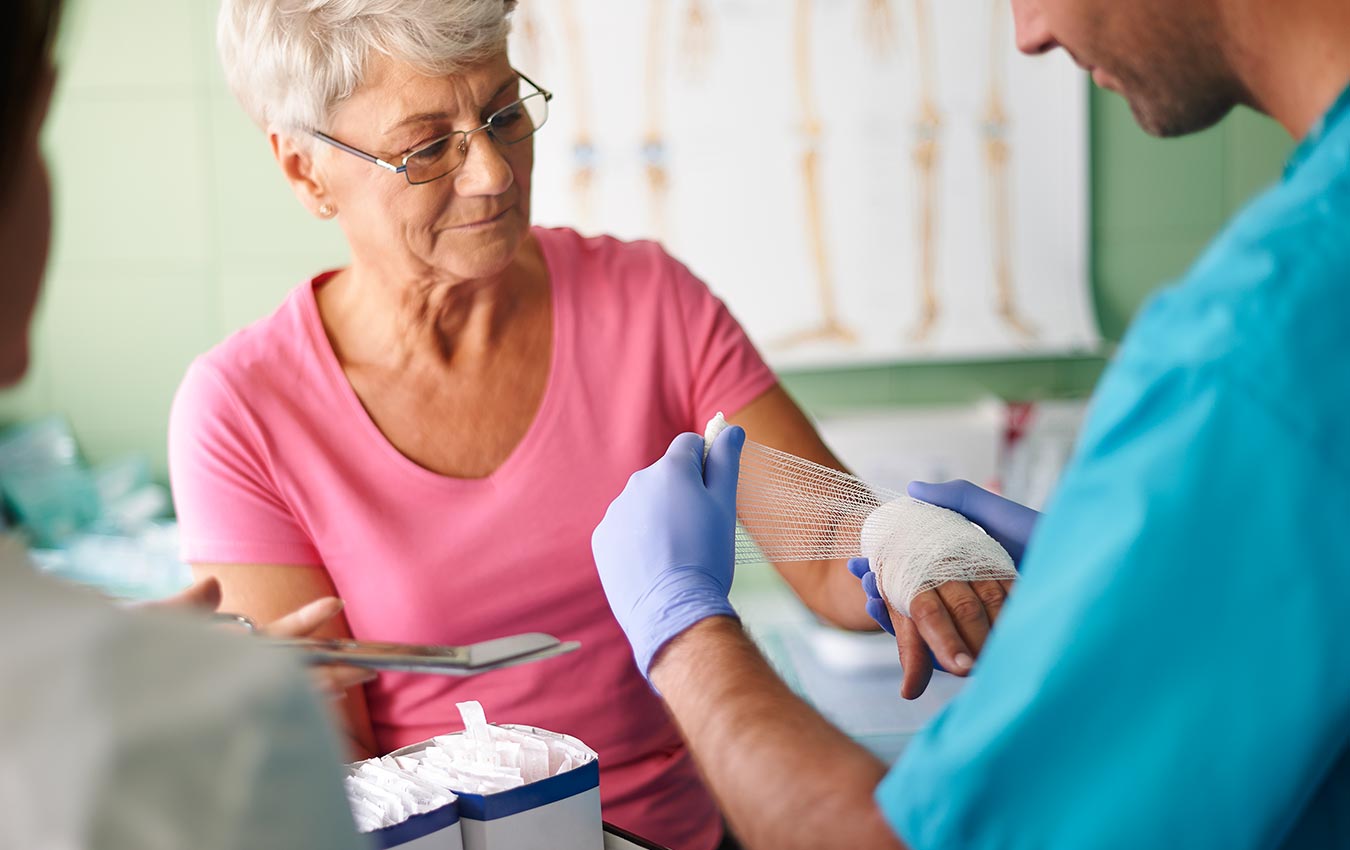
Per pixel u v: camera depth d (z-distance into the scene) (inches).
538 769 33.7
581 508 48.6
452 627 47.4
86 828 15.3
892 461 99.6
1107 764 21.8
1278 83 24.6
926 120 107.3
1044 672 22.0
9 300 19.2
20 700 16.1
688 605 31.2
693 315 52.1
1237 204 110.0
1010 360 111.0
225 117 106.8
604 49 105.7
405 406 48.6
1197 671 21.5
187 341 109.3
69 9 18.6
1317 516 21.3
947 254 108.8
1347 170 22.8
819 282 109.0
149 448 110.4
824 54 106.3
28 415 109.3
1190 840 21.7
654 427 50.6
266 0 42.2
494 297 48.2
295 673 17.8
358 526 47.3
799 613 101.5
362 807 30.8
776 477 46.1
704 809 50.1
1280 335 21.8
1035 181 108.3
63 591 17.7
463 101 42.7
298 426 47.6
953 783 22.5
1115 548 21.8
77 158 106.5
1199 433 21.7
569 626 48.4
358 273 48.9
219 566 47.5
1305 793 21.9
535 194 107.2
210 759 16.2
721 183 107.7
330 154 44.2
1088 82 107.3
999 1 106.1
